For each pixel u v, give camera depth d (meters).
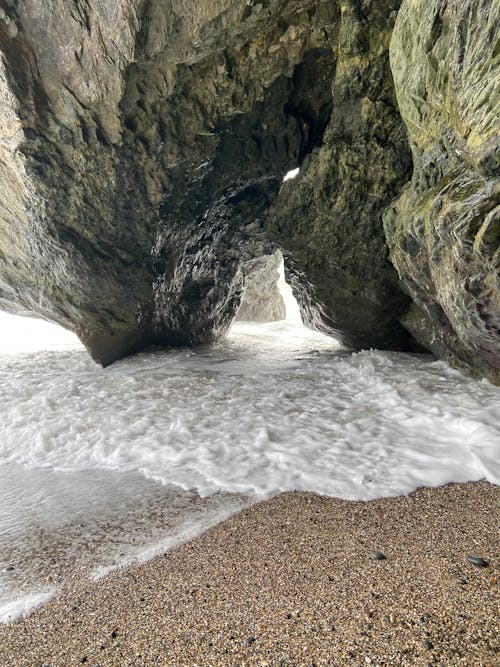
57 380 7.86
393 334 9.08
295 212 8.35
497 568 2.31
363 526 2.84
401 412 5.15
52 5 6.12
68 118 7.20
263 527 2.92
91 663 1.90
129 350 10.38
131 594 2.35
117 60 6.41
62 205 8.04
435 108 4.46
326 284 8.95
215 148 8.09
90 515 3.28
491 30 3.22
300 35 6.30
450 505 3.03
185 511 3.23
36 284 9.62
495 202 3.55
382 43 5.69
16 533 3.09
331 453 4.05
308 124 7.77
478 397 5.34
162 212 8.84
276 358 10.25
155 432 4.90
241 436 4.63
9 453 4.68
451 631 1.89
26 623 2.20
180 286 10.87
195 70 6.79
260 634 1.97
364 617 2.02
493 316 4.30
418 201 5.20
